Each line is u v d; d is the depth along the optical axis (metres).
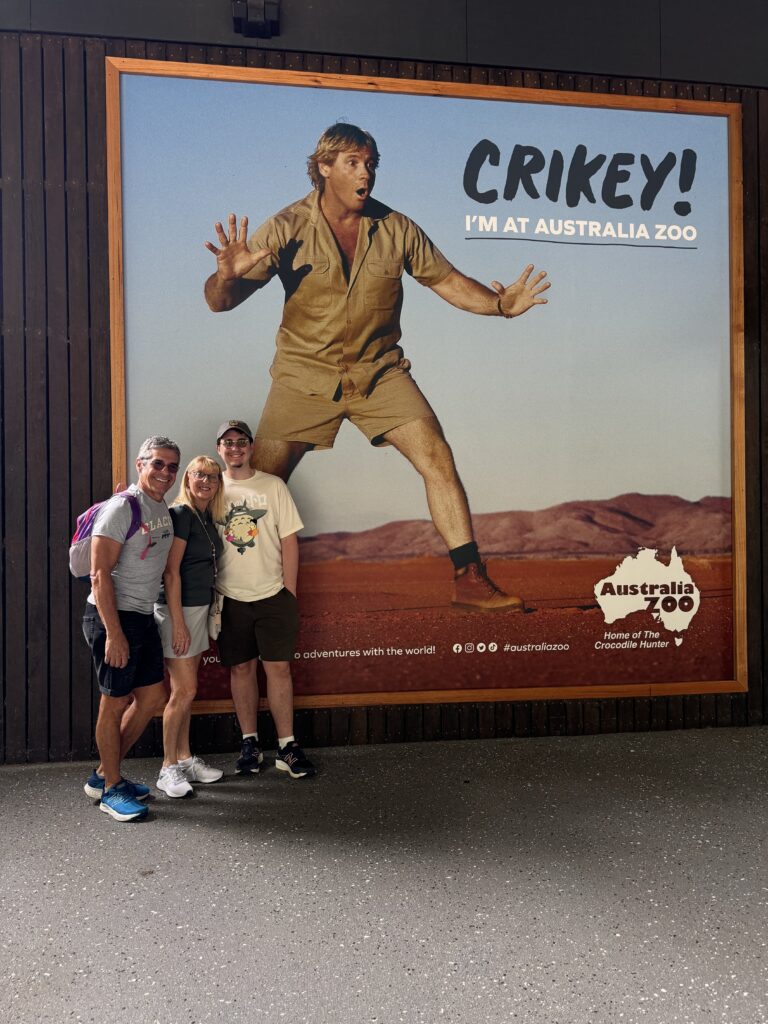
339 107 3.74
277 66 3.70
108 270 3.60
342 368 3.75
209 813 2.96
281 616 3.35
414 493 3.79
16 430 3.55
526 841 2.72
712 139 4.04
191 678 3.19
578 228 3.93
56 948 2.09
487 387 3.85
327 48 3.73
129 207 3.61
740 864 2.55
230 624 3.34
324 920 2.22
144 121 3.62
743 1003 1.87
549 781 3.27
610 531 3.93
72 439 3.59
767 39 4.09
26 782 3.31
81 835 2.78
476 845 2.69
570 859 2.59
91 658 3.58
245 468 3.39
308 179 3.73
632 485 3.95
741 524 4.02
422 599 3.79
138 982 1.95
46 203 3.57
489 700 3.82
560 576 3.89
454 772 3.38
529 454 3.88
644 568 3.95
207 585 3.21
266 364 3.71
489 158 3.85
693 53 4.02
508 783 3.25
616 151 3.95
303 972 1.99
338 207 3.74
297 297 3.72
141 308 3.62
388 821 2.89
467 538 3.82
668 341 3.99
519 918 2.23
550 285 3.90
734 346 4.03
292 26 3.70
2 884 2.43
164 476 2.93
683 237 4.02
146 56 3.63
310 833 2.79
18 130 3.56
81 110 3.59
